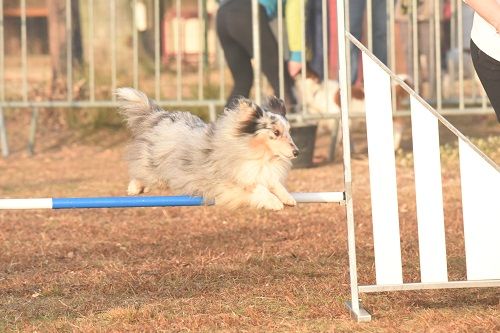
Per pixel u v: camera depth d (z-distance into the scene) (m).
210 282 9.62
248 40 16.12
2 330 8.00
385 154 8.17
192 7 30.39
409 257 10.55
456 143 19.16
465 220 8.13
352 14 17.64
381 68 8.18
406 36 20.42
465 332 7.62
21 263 10.64
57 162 18.30
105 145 20.14
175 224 12.67
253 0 15.86
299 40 16.75
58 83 23.12
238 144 8.87
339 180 15.81
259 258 10.58
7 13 30.45
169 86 24.20
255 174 8.89
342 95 8.23
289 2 16.69
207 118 21.62
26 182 16.14
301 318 8.23
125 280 9.61
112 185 15.72
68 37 18.84
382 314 8.31
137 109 9.86
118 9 28.17
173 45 29.59
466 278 8.65
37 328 8.02
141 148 9.73
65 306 8.76
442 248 8.15
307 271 10.01
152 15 28.44
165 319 8.13
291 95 17.92
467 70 23.62
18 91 23.97
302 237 11.75
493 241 8.13
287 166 9.16
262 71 17.00
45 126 22.03
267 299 8.89
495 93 8.55
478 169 8.11
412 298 8.88
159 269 10.16
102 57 26.78
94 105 18.70
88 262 10.64
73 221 12.95
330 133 19.88
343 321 8.09
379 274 8.18
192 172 9.08
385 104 8.18
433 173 8.13
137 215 13.33
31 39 30.94
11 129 21.69
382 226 8.17
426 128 8.13
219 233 12.06
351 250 8.24
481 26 8.45
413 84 18.81
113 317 8.28
